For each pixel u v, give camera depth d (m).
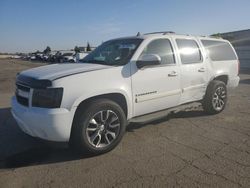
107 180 3.50
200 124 5.85
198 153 4.32
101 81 4.28
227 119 6.24
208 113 6.56
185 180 3.48
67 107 3.93
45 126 3.86
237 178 3.52
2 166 3.91
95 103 4.16
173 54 5.49
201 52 6.16
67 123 3.93
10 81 15.09
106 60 5.05
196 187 3.31
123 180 3.49
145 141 4.85
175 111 5.65
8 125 5.86
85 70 4.30
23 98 4.29
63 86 3.92
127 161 4.04
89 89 4.11
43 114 3.84
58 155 4.27
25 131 4.38
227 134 5.22
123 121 4.47
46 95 3.90
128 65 4.68
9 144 4.75
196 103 6.25
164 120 6.14
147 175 3.61
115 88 4.41
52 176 3.61
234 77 7.15
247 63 26.36
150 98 4.99
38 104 3.96
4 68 28.55
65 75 4.06
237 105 7.75
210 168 3.80
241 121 6.08
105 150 4.30
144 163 3.97
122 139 4.94
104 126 4.30
